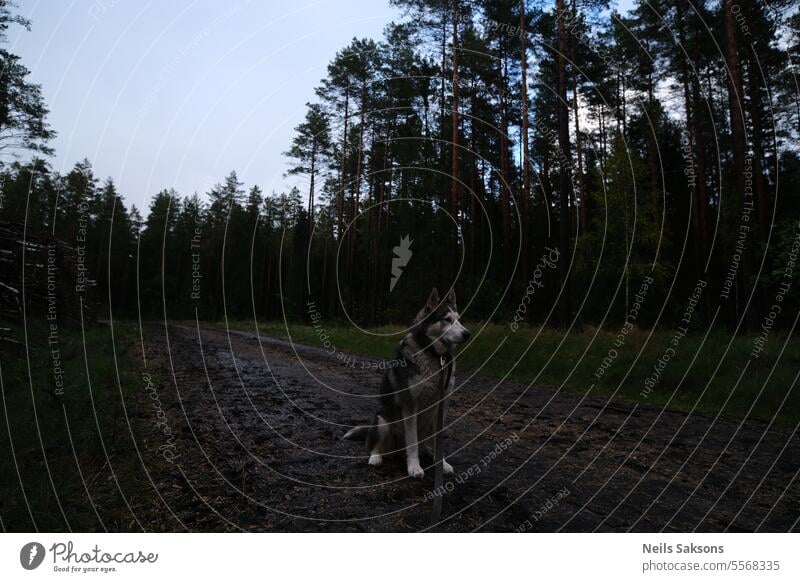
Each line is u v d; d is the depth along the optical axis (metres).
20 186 24.70
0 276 12.13
